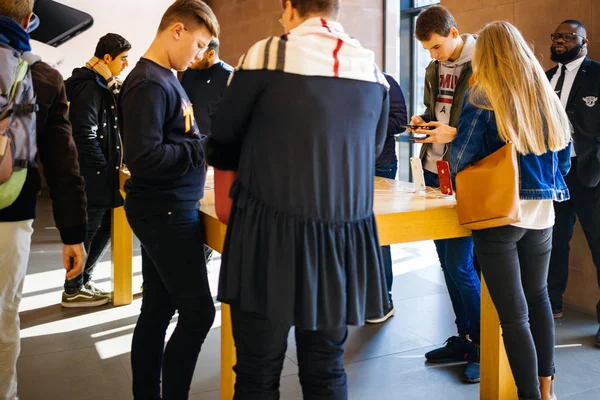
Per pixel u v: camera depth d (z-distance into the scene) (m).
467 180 2.15
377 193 2.66
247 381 1.70
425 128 2.68
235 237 1.63
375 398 2.64
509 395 2.51
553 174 2.22
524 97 2.08
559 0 3.68
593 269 3.66
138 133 1.88
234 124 1.65
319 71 1.56
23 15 1.93
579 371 2.86
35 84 1.93
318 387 1.74
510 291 2.18
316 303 1.58
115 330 3.47
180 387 2.08
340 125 1.59
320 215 1.59
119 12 8.41
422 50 6.12
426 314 3.69
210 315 2.08
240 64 1.58
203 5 2.02
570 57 3.33
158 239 2.01
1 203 1.81
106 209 3.85
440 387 2.74
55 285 4.34
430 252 5.20
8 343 1.98
